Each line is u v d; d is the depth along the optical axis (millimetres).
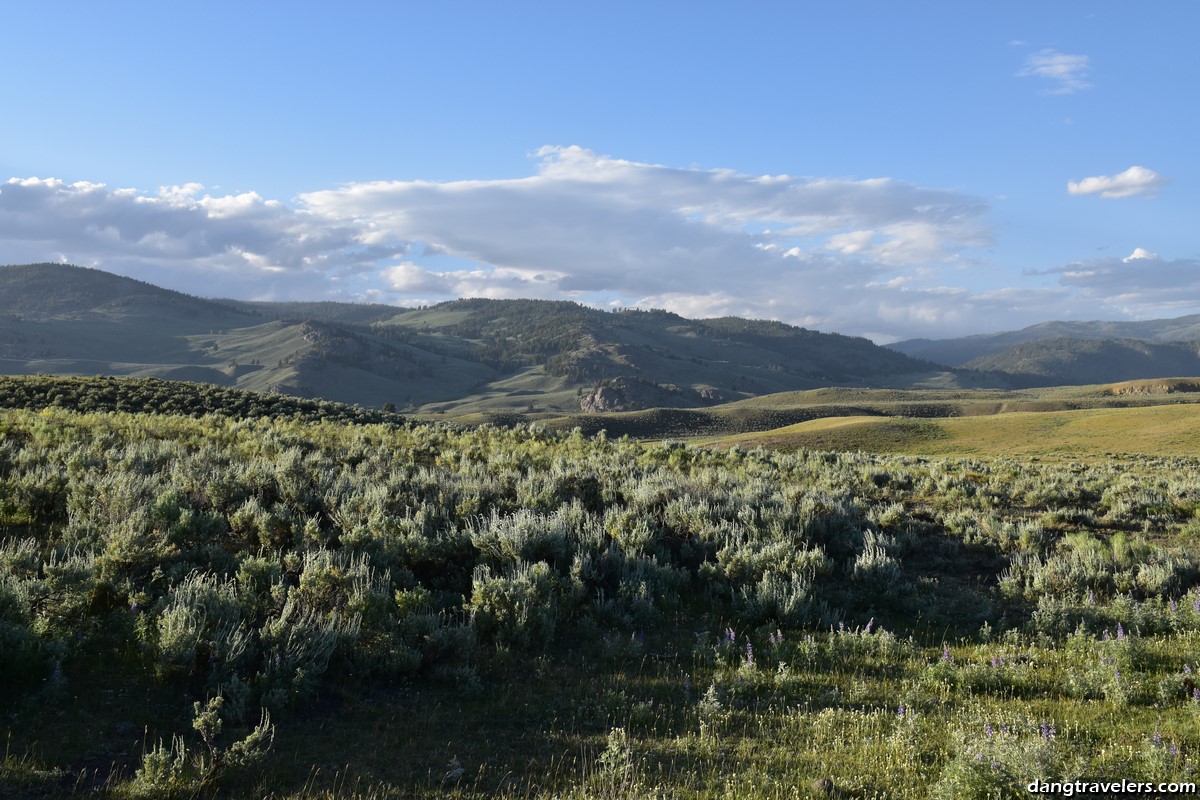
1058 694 7148
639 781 5273
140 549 8648
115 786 4957
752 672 7633
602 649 8547
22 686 6160
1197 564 12906
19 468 15062
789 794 5102
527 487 16719
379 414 64625
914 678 7648
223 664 6523
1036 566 12742
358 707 6688
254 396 58094
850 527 14578
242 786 5148
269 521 11445
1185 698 6875
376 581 9203
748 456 33219
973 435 84625
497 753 5914
